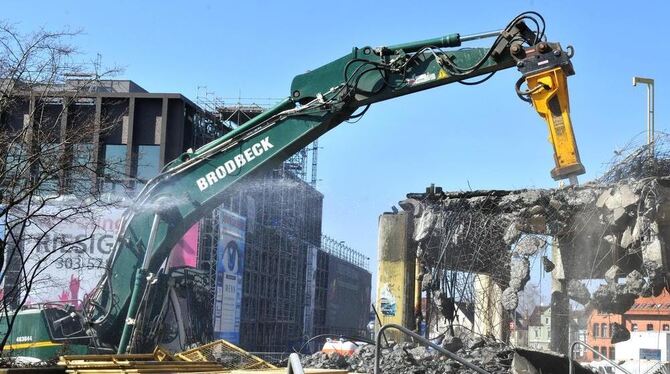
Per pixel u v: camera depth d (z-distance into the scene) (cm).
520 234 2434
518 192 2469
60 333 1838
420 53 1634
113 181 2575
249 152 1716
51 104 2781
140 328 1684
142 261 1730
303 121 1695
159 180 1741
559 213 2375
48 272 3656
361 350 2094
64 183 2148
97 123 2781
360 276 10962
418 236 2544
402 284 2567
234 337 6372
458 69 1603
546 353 1502
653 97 2994
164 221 1722
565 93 1477
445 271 2530
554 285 2461
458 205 2525
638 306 4109
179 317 1973
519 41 1542
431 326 2656
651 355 3506
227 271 6203
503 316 2558
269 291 7475
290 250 7956
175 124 6038
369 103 1675
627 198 2228
